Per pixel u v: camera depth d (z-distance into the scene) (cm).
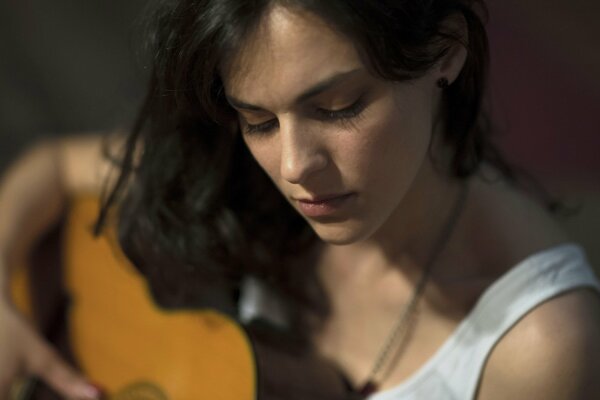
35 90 326
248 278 172
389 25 112
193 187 157
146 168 156
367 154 121
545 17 357
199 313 171
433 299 154
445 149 144
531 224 150
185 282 172
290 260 169
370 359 162
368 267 161
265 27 112
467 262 151
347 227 129
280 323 171
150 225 163
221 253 166
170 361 173
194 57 119
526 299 141
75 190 197
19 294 195
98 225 169
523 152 315
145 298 180
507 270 146
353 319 165
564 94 331
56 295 194
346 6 109
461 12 122
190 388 169
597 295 144
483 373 144
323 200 125
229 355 165
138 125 150
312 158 120
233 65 116
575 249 147
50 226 198
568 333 137
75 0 351
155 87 137
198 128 147
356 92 116
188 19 117
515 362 140
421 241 153
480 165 155
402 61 115
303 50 112
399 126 121
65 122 318
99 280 188
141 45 137
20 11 347
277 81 115
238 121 131
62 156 198
